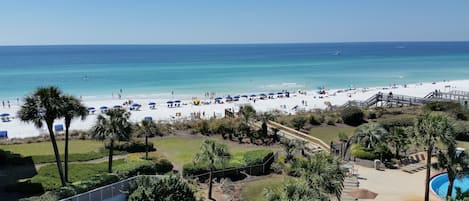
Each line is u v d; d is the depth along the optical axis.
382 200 28.14
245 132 45.12
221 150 28.70
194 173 31.39
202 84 106.75
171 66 164.88
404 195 29.09
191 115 61.28
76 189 24.69
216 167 31.58
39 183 28.03
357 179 32.03
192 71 141.88
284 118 52.47
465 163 25.05
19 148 40.31
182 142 43.78
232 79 118.00
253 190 29.50
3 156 33.97
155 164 31.95
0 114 62.25
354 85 106.25
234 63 185.38
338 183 21.30
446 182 32.66
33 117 27.08
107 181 26.73
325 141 44.56
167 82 110.00
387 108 59.91
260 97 83.44
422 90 92.94
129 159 34.78
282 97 84.44
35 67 155.12
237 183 30.89
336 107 65.00
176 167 34.69
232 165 32.50
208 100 82.06
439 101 57.44
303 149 37.31
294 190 18.88
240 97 83.44
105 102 78.31
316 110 60.56
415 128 26.44
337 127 51.34
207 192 29.08
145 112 68.44
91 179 26.72
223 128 46.12
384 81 113.69
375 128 37.69
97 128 31.17
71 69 145.88
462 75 127.19
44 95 27.22
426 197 26.33
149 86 102.00
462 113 50.91
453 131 25.48
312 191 19.08
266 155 34.78
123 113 32.06
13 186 27.69
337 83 110.25
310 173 21.14
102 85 102.81
